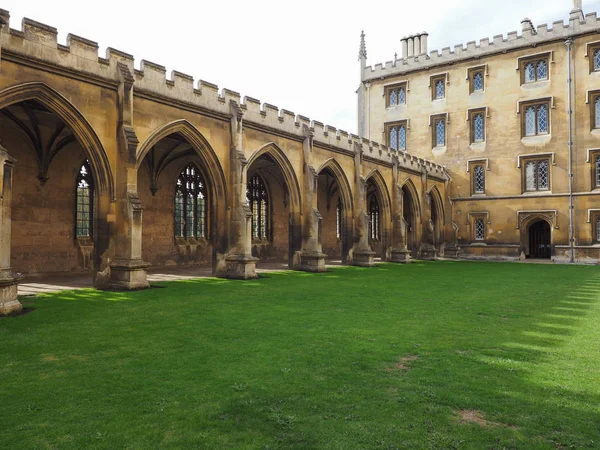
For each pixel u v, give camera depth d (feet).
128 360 22.06
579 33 105.50
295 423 15.10
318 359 22.26
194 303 39.22
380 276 65.36
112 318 32.37
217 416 15.62
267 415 15.70
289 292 46.70
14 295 34.78
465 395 17.47
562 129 107.34
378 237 138.51
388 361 22.00
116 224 49.49
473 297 43.37
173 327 29.40
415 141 127.34
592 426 14.82
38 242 63.41
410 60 128.47
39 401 16.87
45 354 23.04
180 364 21.43
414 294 45.47
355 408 16.31
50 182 65.00
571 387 18.31
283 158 73.87
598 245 101.14
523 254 111.65
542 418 15.43
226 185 63.62
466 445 13.61
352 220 88.58
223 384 18.72
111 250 49.47
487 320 31.91
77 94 46.70
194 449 13.35
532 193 111.04
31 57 42.63
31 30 42.86
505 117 114.73
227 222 63.57
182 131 58.03
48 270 64.49
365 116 135.44
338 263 94.89
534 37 110.93
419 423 15.10
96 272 48.91
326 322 31.14
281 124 73.15
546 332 28.12
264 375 19.89
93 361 21.86
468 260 111.45
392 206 100.99
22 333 27.61
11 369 20.62
